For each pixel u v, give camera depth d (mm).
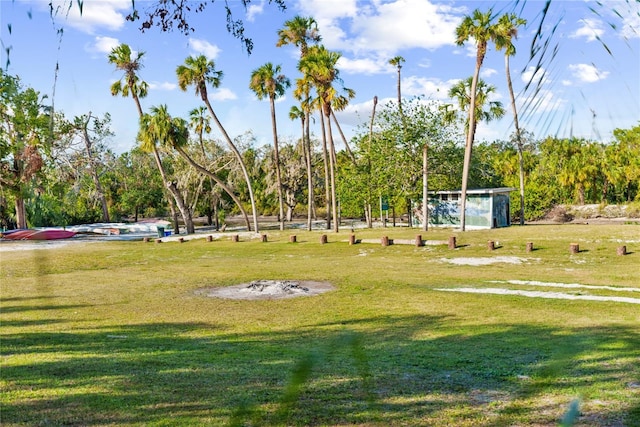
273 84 40031
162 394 6547
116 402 6301
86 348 9391
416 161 38156
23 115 37375
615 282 16938
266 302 14477
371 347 9242
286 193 59625
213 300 14938
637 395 5730
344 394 6125
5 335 10633
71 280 19219
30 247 32125
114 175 60031
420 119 38000
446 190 37188
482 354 8469
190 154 50406
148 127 39000
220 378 7215
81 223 53969
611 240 23734
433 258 23781
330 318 12219
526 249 23844
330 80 34438
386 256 25094
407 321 11656
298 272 20484
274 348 9195
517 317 11711
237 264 23922
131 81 39094
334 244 29234
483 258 22984
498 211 34656
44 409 6117
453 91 33156
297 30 37531
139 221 57406
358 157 43719
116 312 13227
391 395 6387
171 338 10297
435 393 6469
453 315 12172
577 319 11320
